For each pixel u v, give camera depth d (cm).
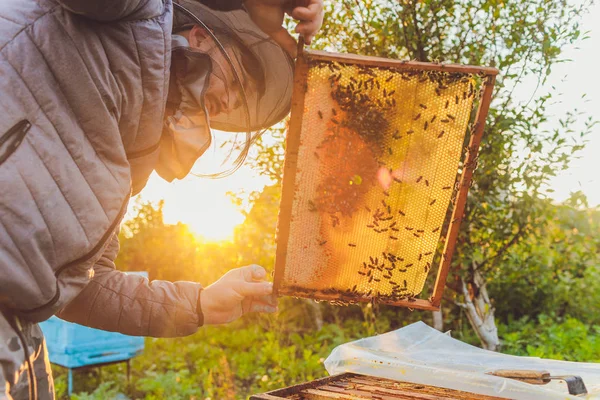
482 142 327
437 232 173
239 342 571
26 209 117
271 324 567
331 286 178
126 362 514
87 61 124
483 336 372
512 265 483
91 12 121
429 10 330
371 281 178
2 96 115
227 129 179
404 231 174
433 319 497
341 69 159
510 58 316
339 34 349
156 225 748
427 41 335
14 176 115
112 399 452
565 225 508
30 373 126
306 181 170
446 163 168
